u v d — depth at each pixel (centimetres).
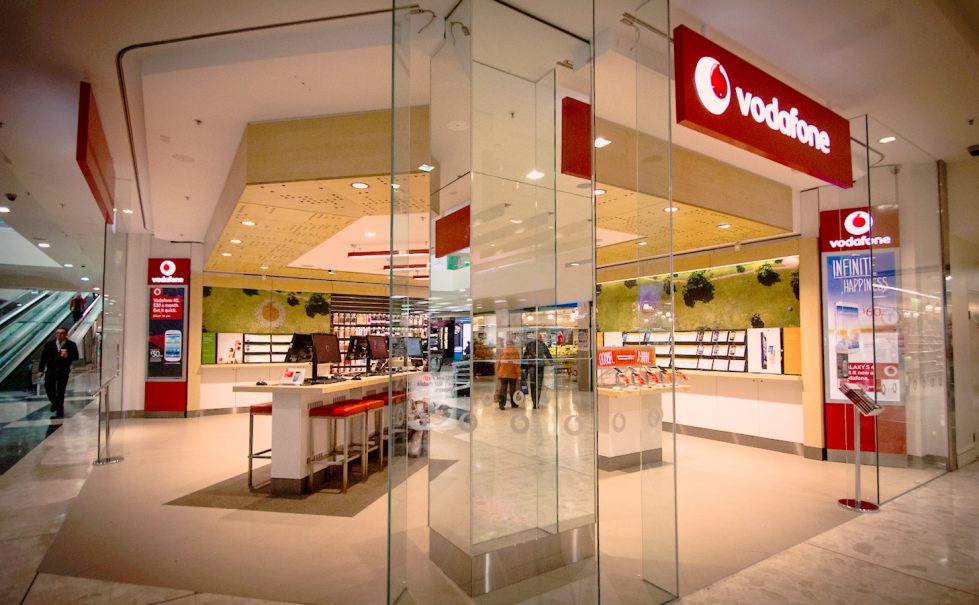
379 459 570
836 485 486
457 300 263
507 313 279
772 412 645
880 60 348
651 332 292
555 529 293
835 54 341
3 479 495
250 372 991
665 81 278
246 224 583
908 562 315
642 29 290
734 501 438
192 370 916
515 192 286
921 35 318
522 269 285
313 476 471
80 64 358
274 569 298
